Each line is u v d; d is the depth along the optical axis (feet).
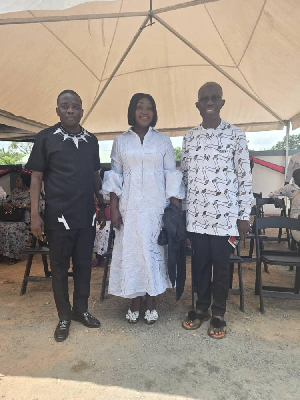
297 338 8.86
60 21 12.50
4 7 6.76
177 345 8.48
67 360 7.86
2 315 10.47
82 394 6.64
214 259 8.84
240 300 10.66
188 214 8.96
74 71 17.75
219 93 8.38
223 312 9.10
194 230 8.79
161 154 9.12
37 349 8.39
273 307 10.93
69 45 15.28
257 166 32.58
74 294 9.72
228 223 8.46
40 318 10.19
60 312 9.23
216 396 6.54
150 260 8.96
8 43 13.38
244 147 8.52
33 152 8.52
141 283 9.22
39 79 17.06
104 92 21.56
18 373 7.38
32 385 6.95
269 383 6.95
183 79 20.76
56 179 8.55
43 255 13.24
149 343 8.59
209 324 9.61
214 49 17.24
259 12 12.81
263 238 15.92
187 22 15.31
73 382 7.03
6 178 31.37
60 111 8.44
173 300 11.53
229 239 8.60
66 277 9.25
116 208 9.36
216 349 8.28
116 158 9.43
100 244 15.57
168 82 21.08
